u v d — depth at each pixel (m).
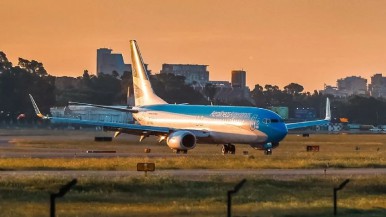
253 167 188.00
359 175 168.75
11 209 117.25
